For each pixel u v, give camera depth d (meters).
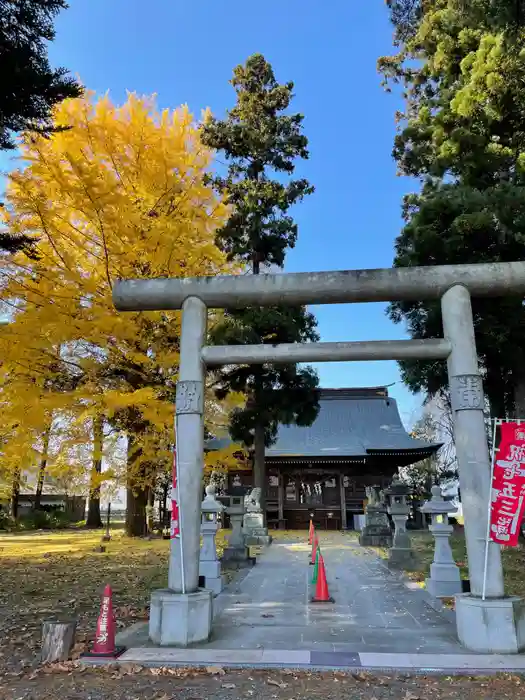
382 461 26.81
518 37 12.85
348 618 7.41
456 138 14.84
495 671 5.01
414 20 18.88
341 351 6.86
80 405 15.17
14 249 9.10
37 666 5.29
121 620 7.21
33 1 6.92
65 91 7.40
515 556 13.74
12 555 14.90
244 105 21.59
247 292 7.13
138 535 20.48
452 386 6.56
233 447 16.45
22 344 12.42
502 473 6.06
